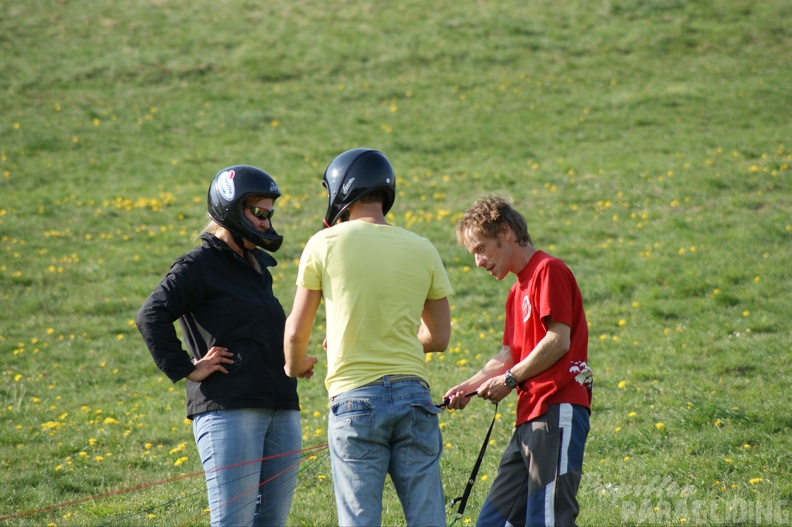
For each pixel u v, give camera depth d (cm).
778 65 7588
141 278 4403
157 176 6094
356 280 1223
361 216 1296
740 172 5131
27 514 1970
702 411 2288
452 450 2270
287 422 1396
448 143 6581
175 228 5134
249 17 10112
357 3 10388
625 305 3603
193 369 1317
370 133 6894
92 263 4591
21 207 5478
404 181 5806
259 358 1352
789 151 5444
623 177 5384
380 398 1205
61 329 3812
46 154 6569
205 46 9231
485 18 9531
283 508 1398
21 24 9806
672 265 3947
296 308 1252
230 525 1306
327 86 8150
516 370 1318
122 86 8200
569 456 1307
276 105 7681
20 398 2975
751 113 6444
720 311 3384
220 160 6400
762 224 4275
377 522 1188
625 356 3036
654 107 6881
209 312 1358
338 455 1216
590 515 1728
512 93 7644
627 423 2366
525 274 1377
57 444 2525
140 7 10519
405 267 1247
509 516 1392
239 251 1420
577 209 4981
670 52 8231
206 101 7800
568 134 6519
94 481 2220
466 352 3266
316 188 5738
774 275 3666
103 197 5688
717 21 8781
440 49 8800
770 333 3088
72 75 8400
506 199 1412
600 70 8006
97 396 3058
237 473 1317
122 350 3572
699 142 5866
